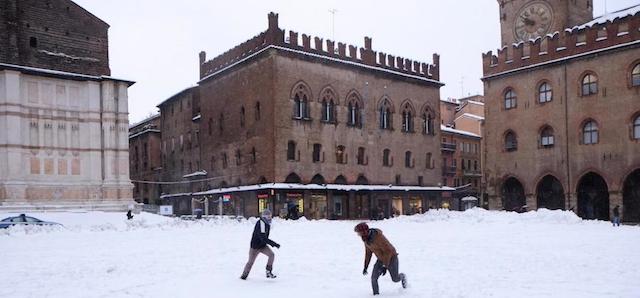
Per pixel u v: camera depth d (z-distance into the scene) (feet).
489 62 231.30
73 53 195.52
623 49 190.08
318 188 203.21
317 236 104.88
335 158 215.92
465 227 131.64
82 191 190.80
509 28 240.53
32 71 183.01
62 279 54.03
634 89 187.21
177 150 287.07
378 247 44.37
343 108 220.23
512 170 220.43
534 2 231.50
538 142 212.43
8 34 181.06
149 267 61.82
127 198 197.06
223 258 69.97
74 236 108.27
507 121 223.10
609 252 73.77
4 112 176.86
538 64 212.64
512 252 74.43
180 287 48.98
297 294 45.27
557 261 64.13
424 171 247.29
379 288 47.55
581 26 209.77
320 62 214.07
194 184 258.37
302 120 207.21
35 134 184.44
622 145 189.06
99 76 198.70
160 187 306.76
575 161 201.05
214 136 238.27
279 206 194.90
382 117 234.38
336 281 51.52
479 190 346.13
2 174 175.94
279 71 202.80
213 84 240.32
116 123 199.72
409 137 242.58
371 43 232.94
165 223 144.66
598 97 195.93
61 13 194.18
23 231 119.24
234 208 214.90
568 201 201.77
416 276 53.47
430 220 158.51
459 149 330.54
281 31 207.00
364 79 228.22
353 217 215.51
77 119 193.57
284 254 73.51
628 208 191.93
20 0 185.47
